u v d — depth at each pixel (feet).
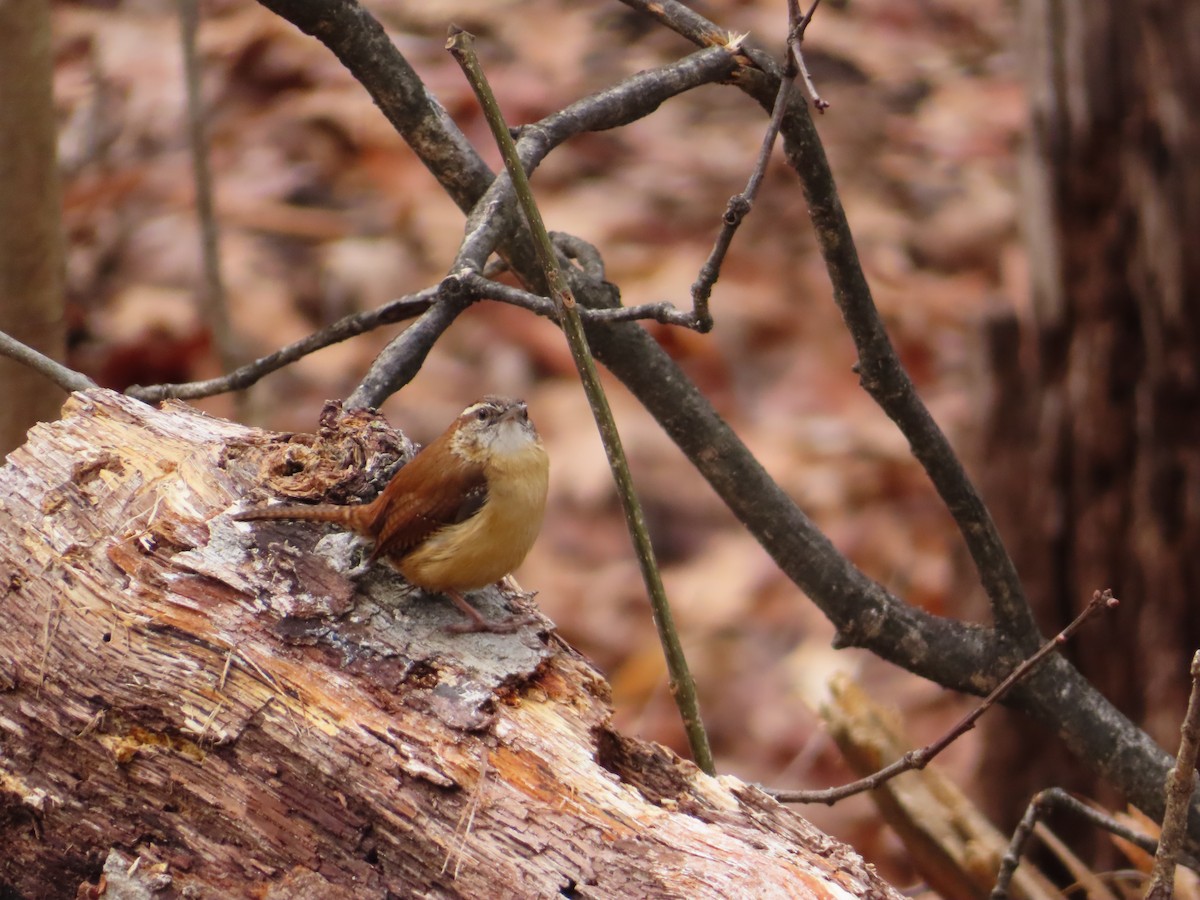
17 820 19.76
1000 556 24.11
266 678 18.98
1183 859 23.90
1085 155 33.99
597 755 18.98
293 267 55.88
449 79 64.23
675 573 50.26
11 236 30.25
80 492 20.99
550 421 53.36
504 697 19.45
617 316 19.84
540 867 17.63
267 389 51.93
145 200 58.03
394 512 20.44
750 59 22.79
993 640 24.68
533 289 24.61
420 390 53.31
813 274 60.08
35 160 30.17
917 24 78.79
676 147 65.87
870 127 70.44
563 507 51.70
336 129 62.18
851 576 24.85
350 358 53.57
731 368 56.75
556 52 67.51
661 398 24.56
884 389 23.48
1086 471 34.88
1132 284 33.83
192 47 40.34
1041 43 34.45
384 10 69.82
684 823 18.16
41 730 19.49
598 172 63.87
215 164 60.23
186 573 19.86
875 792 27.66
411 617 20.45
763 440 54.60
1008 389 35.88
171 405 23.50
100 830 19.25
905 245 63.31
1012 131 70.59
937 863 27.25
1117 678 34.91
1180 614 33.96
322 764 18.44
